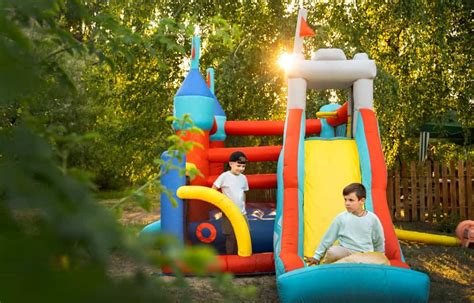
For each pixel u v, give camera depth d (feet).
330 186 21.17
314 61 22.58
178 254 1.51
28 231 1.32
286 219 20.08
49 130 3.13
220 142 29.89
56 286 1.19
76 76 39.60
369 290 14.44
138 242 1.53
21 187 1.42
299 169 21.02
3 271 1.18
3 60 1.47
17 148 1.82
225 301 2.40
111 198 60.08
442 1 36.11
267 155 26.71
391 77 35.68
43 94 3.64
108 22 5.70
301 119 22.36
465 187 40.91
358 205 16.14
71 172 2.15
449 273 23.84
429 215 41.50
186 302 1.91
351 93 24.45
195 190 21.90
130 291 1.32
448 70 38.65
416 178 41.78
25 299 1.16
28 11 2.55
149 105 38.58
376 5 38.09
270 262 22.41
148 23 8.13
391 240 18.99
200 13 36.65
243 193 23.48
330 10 39.19
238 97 39.86
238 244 22.48
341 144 22.81
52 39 4.24
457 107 39.73
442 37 36.04
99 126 43.24
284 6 39.86
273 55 39.11
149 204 5.05
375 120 22.39
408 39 36.63
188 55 39.09
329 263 15.90
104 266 1.36
